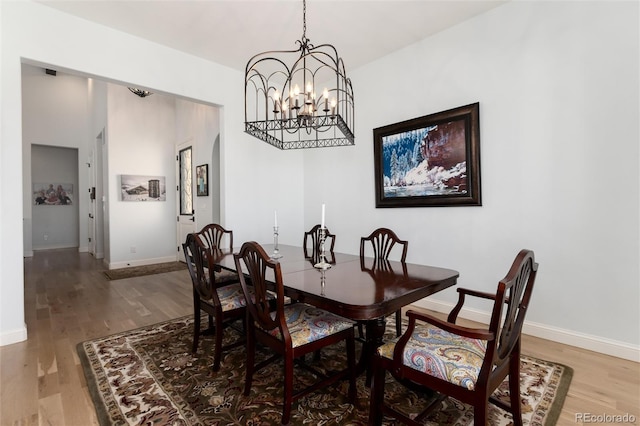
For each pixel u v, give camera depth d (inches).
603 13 87.9
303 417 64.4
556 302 97.5
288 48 134.7
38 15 103.2
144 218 237.3
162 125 248.2
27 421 63.4
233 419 63.8
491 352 46.6
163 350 94.8
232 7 106.4
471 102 114.8
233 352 93.7
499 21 107.3
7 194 98.3
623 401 68.1
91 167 292.7
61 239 341.7
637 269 84.3
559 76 95.6
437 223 125.9
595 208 90.2
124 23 115.4
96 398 70.5
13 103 99.0
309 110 84.1
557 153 96.3
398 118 137.9
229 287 97.6
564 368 81.4
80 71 111.7
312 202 181.3
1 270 97.6
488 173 111.0
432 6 107.0
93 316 125.3
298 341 63.6
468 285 117.4
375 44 132.2
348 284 69.1
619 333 87.0
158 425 62.1
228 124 154.4
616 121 86.5
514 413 58.0
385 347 58.7
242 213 160.9
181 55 137.0
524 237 103.3
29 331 109.6
